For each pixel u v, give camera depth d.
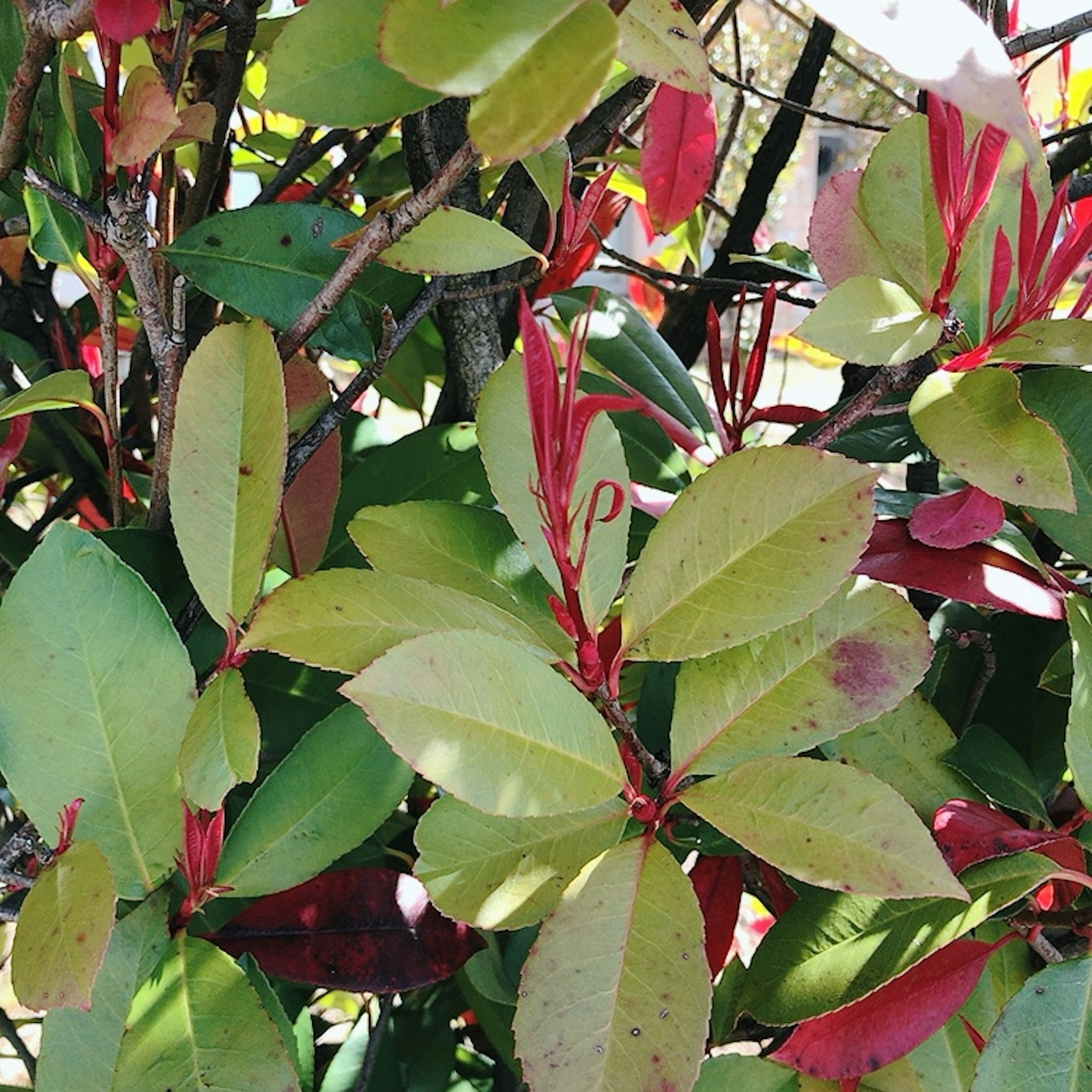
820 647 0.47
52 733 0.46
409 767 0.51
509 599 0.50
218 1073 0.44
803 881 0.45
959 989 0.48
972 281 0.52
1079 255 0.45
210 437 0.45
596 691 0.44
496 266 0.47
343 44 0.38
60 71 0.48
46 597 0.46
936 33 0.27
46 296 0.78
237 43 0.55
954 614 0.70
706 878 0.59
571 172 0.49
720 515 0.44
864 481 0.42
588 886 0.42
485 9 0.28
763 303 0.62
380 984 0.51
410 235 0.47
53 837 0.46
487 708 0.39
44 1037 0.45
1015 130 0.26
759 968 0.49
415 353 0.88
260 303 0.54
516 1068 0.64
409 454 0.67
